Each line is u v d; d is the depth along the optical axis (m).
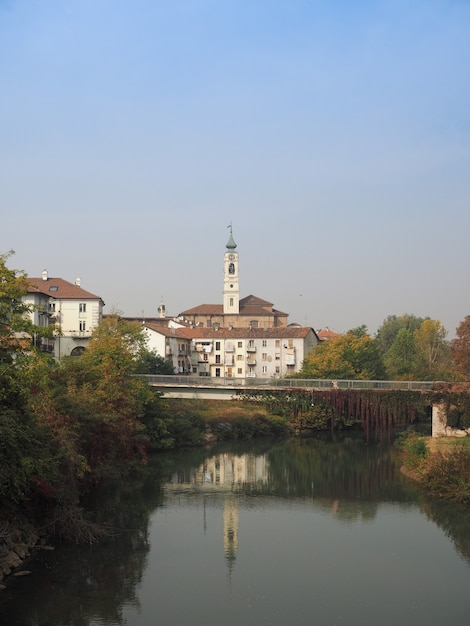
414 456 68.12
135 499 55.28
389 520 48.66
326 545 42.56
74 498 43.28
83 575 36.44
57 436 44.66
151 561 39.03
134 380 77.19
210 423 99.00
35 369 44.91
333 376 112.25
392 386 80.81
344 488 60.41
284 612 32.09
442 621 31.12
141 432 71.75
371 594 34.28
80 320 119.38
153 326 145.75
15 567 36.88
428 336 148.25
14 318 44.41
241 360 157.25
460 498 54.16
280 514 50.72
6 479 34.22
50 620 31.05
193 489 59.88
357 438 98.25
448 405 76.00
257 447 89.44
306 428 106.69
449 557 40.03
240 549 41.56
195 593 34.38
